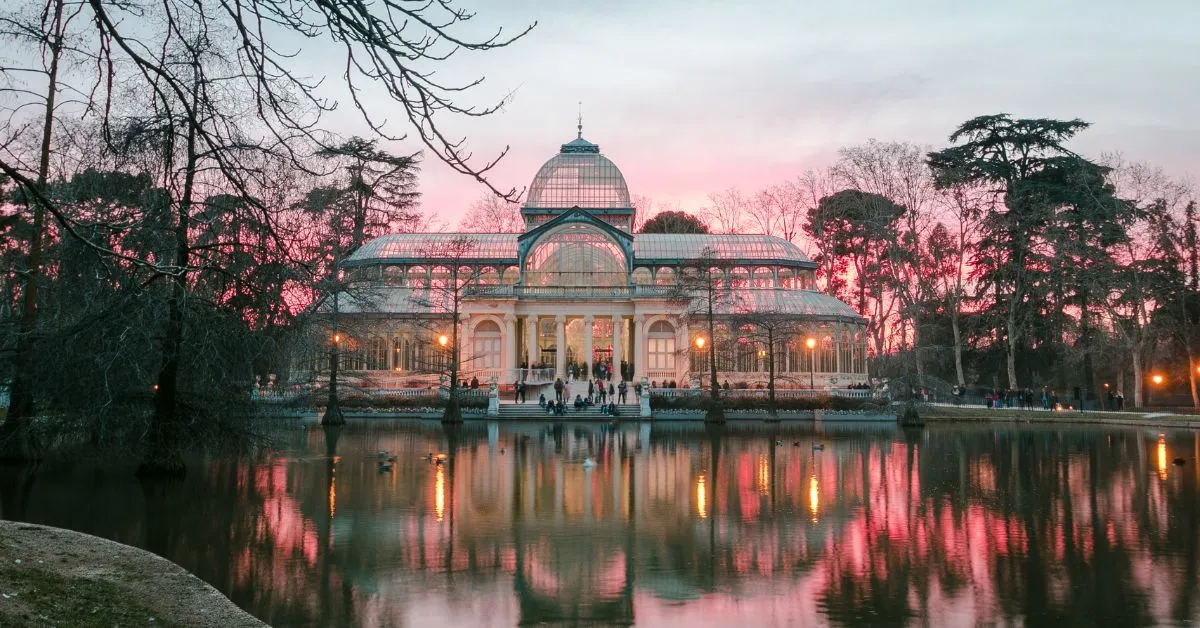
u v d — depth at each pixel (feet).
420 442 164.86
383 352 286.46
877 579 65.00
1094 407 297.33
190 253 97.09
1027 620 55.57
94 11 37.06
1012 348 297.33
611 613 57.11
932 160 319.68
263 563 68.54
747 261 316.81
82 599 39.37
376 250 309.01
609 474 118.62
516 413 241.14
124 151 80.12
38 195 34.55
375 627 54.03
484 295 290.97
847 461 137.18
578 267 304.09
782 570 67.51
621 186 332.60
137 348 98.58
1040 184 303.89
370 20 34.14
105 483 104.99
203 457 132.26
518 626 54.39
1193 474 123.44
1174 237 282.77
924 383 286.25
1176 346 313.73
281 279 95.91
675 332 296.71
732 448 156.76
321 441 165.37
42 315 109.91
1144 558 71.26
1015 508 94.22
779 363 292.20
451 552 72.54
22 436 112.47
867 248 386.93
